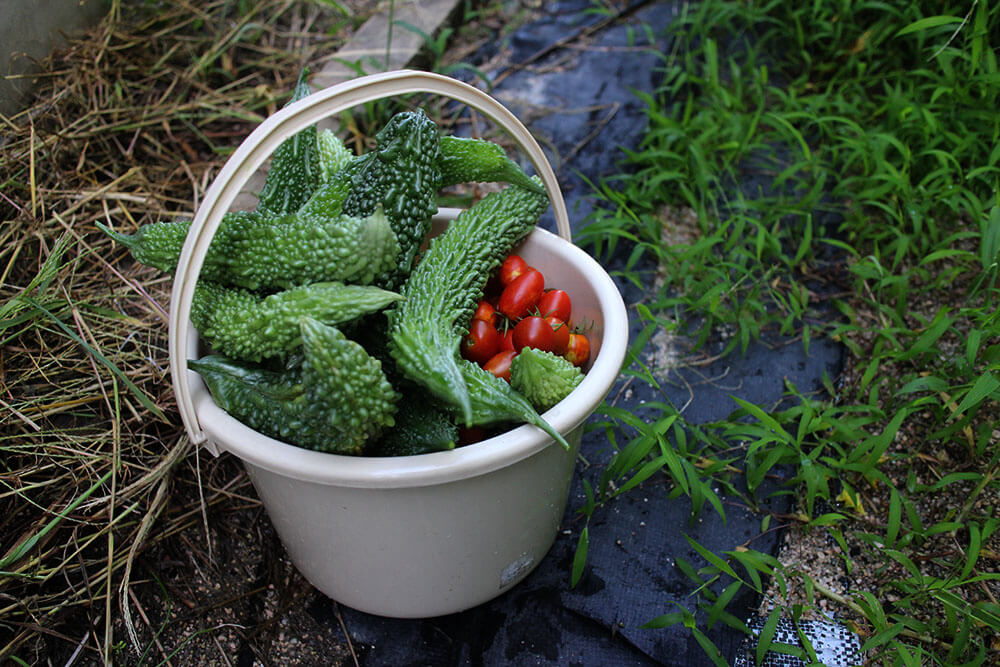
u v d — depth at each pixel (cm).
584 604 81
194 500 87
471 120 122
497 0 142
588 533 86
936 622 78
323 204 74
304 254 69
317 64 124
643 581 83
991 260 91
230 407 69
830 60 124
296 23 130
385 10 133
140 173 107
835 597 81
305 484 69
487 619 81
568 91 126
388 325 70
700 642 76
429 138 74
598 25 136
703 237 104
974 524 79
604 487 85
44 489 83
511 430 70
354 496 68
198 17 124
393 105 119
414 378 67
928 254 103
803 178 114
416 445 69
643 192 109
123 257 100
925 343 89
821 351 99
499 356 75
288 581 83
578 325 80
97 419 88
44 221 98
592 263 79
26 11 107
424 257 75
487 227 77
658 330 101
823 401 95
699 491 82
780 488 89
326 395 64
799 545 85
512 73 129
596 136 120
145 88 115
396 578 75
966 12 115
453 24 134
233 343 69
